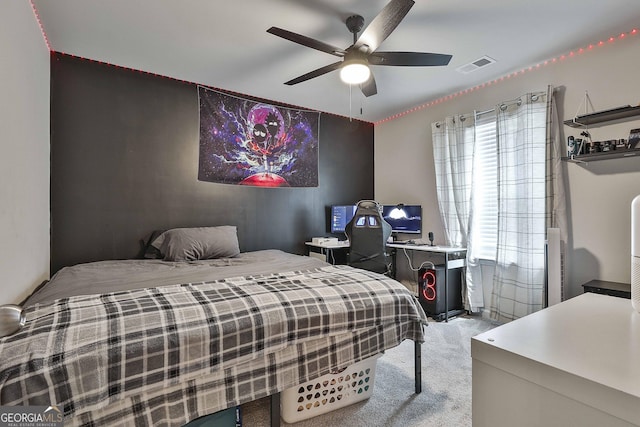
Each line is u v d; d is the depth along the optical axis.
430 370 2.23
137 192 3.13
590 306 0.78
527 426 0.51
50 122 2.71
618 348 0.53
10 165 1.56
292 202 4.12
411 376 2.15
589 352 0.52
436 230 4.02
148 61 2.92
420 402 1.85
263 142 3.88
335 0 2.10
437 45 2.64
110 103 3.00
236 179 3.70
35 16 2.17
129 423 1.10
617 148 2.41
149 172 3.19
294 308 1.47
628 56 2.48
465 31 2.44
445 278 3.33
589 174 2.71
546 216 2.87
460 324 3.18
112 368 1.06
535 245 2.92
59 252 2.77
